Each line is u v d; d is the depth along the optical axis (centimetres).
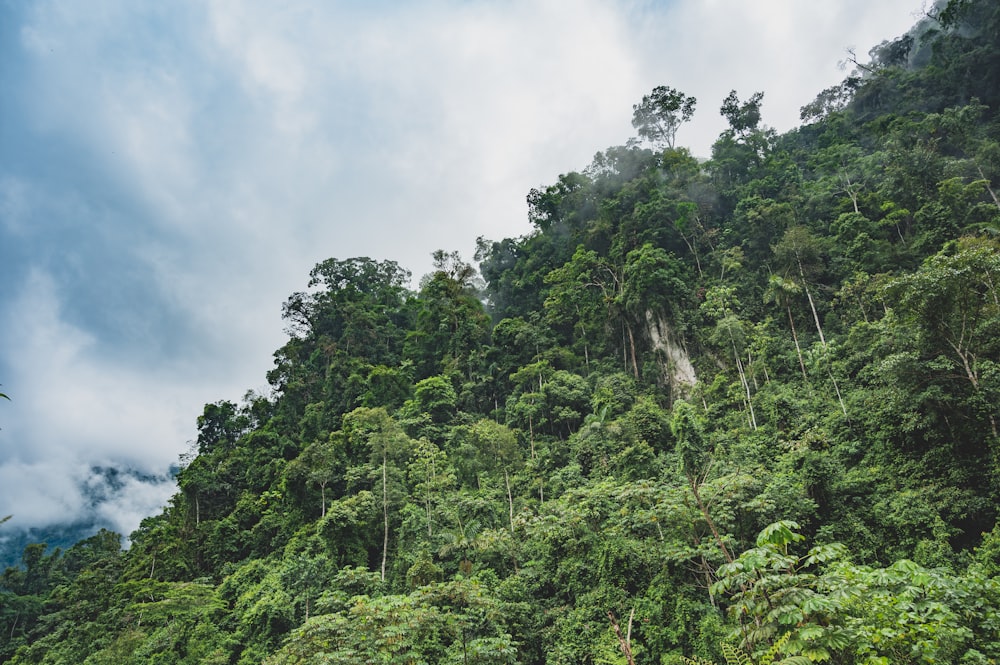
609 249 7088
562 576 2977
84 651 4450
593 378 5562
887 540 2512
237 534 5269
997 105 6775
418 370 7006
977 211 4766
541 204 8712
